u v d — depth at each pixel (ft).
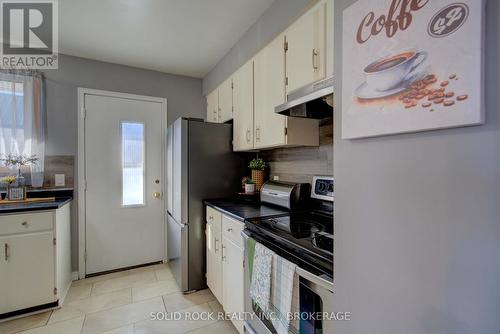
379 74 2.05
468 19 1.52
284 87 5.13
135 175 8.88
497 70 1.45
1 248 5.69
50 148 7.61
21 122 7.07
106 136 8.41
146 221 9.06
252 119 6.37
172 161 8.11
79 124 8.02
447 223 1.70
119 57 8.13
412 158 1.89
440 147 1.72
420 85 1.77
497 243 1.46
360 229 2.33
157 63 8.62
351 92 2.33
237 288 5.11
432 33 1.69
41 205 6.22
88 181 8.16
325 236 3.71
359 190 2.33
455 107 1.59
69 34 6.72
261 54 5.96
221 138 7.58
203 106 10.10
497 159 1.45
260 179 7.61
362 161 2.29
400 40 1.89
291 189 5.60
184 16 5.97
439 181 1.73
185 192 7.11
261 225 4.32
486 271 1.51
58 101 7.72
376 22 2.07
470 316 1.58
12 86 6.96
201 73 9.57
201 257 7.30
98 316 6.02
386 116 2.01
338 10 2.50
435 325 1.77
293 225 4.35
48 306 6.26
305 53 4.55
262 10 5.75
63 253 6.93
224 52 7.84
